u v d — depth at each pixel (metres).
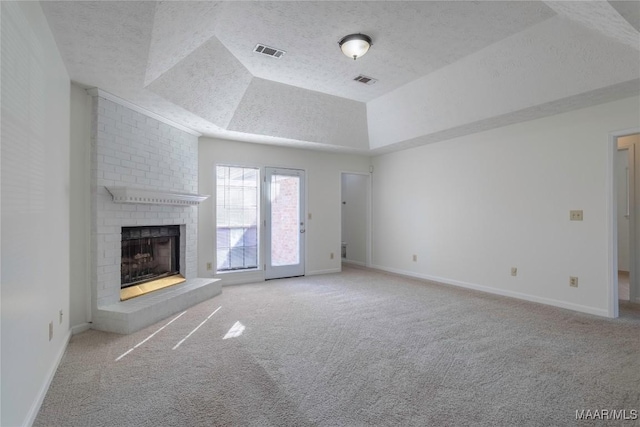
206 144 4.93
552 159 3.97
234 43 3.25
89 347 2.72
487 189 4.68
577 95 3.29
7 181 1.45
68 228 2.86
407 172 5.94
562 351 2.65
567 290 3.85
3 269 1.40
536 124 4.12
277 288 4.90
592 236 3.64
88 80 2.98
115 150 3.37
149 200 3.57
